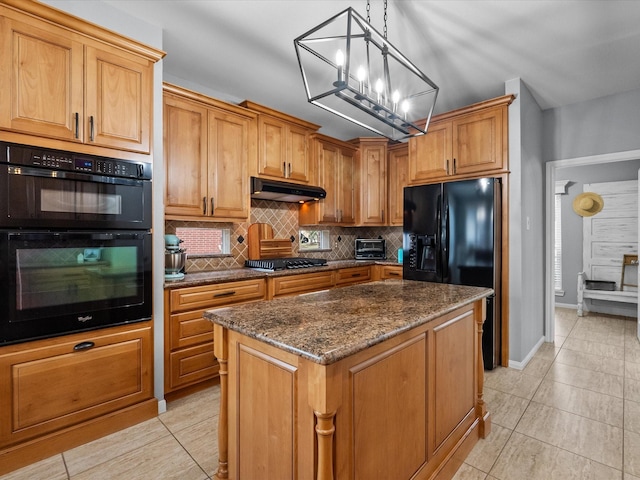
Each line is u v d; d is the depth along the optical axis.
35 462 1.73
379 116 1.77
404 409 1.38
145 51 2.09
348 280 3.86
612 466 1.73
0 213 1.62
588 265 5.05
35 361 1.74
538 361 3.18
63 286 1.81
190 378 2.47
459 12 2.10
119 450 1.85
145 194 2.12
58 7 1.87
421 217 3.37
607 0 1.99
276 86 3.24
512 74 2.91
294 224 4.07
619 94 3.28
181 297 2.41
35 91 1.72
